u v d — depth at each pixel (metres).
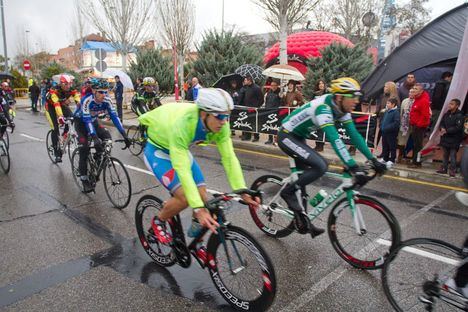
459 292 2.18
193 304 2.66
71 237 3.75
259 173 6.32
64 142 6.44
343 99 3.02
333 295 2.77
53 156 6.89
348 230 3.28
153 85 7.93
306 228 3.42
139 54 16.69
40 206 4.64
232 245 2.50
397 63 7.99
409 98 6.53
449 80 7.13
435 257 2.36
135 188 5.37
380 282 2.94
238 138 9.53
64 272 3.08
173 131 2.39
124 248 3.52
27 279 2.98
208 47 13.53
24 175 6.08
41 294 2.78
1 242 3.64
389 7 19.88
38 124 12.38
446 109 6.20
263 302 2.38
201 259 2.73
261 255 2.32
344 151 3.05
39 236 3.78
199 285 2.90
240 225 4.06
